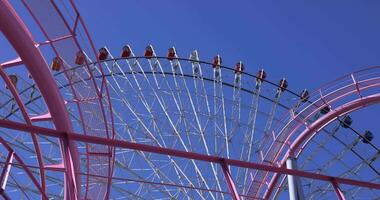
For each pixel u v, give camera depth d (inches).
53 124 819.4
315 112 1195.3
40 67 714.2
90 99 875.4
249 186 1195.9
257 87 1403.8
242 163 633.6
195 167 1146.0
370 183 687.7
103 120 909.2
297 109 1230.9
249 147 1250.0
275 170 644.1
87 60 846.5
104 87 898.7
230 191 605.6
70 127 818.2
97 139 585.6
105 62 1358.3
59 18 708.7
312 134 1210.0
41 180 860.0
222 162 627.8
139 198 1165.1
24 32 664.4
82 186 1016.9
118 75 1347.2
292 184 1018.7
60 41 743.7
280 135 1223.5
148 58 1385.3
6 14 630.5
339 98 1164.5
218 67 1387.8
